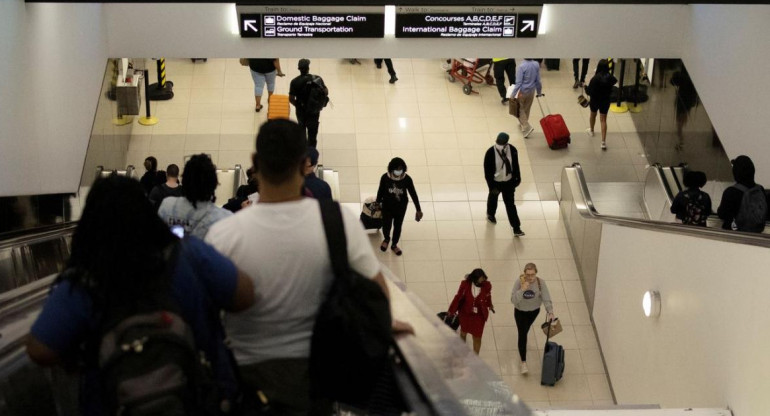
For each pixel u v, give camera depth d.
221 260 2.22
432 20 11.66
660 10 12.33
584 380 10.52
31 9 10.25
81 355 2.10
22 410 2.75
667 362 8.03
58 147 11.02
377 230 12.94
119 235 2.06
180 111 15.30
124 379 1.95
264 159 2.33
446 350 2.44
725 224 9.09
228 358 2.34
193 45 12.16
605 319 10.69
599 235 11.05
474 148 14.75
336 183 13.19
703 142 12.48
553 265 12.48
